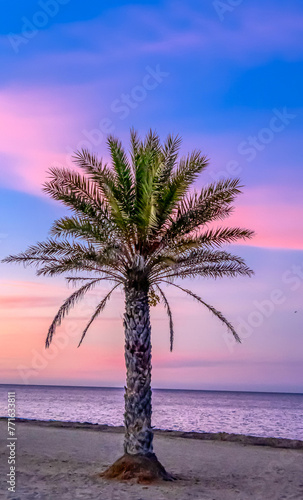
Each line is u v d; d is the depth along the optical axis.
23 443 18.67
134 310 13.55
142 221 13.48
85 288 14.99
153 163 13.94
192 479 13.32
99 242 13.73
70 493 10.96
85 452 17.38
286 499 11.33
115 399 139.00
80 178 14.08
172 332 16.91
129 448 13.04
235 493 11.80
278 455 17.44
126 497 10.77
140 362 13.30
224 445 19.45
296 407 121.44
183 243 13.95
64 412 58.72
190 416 58.78
